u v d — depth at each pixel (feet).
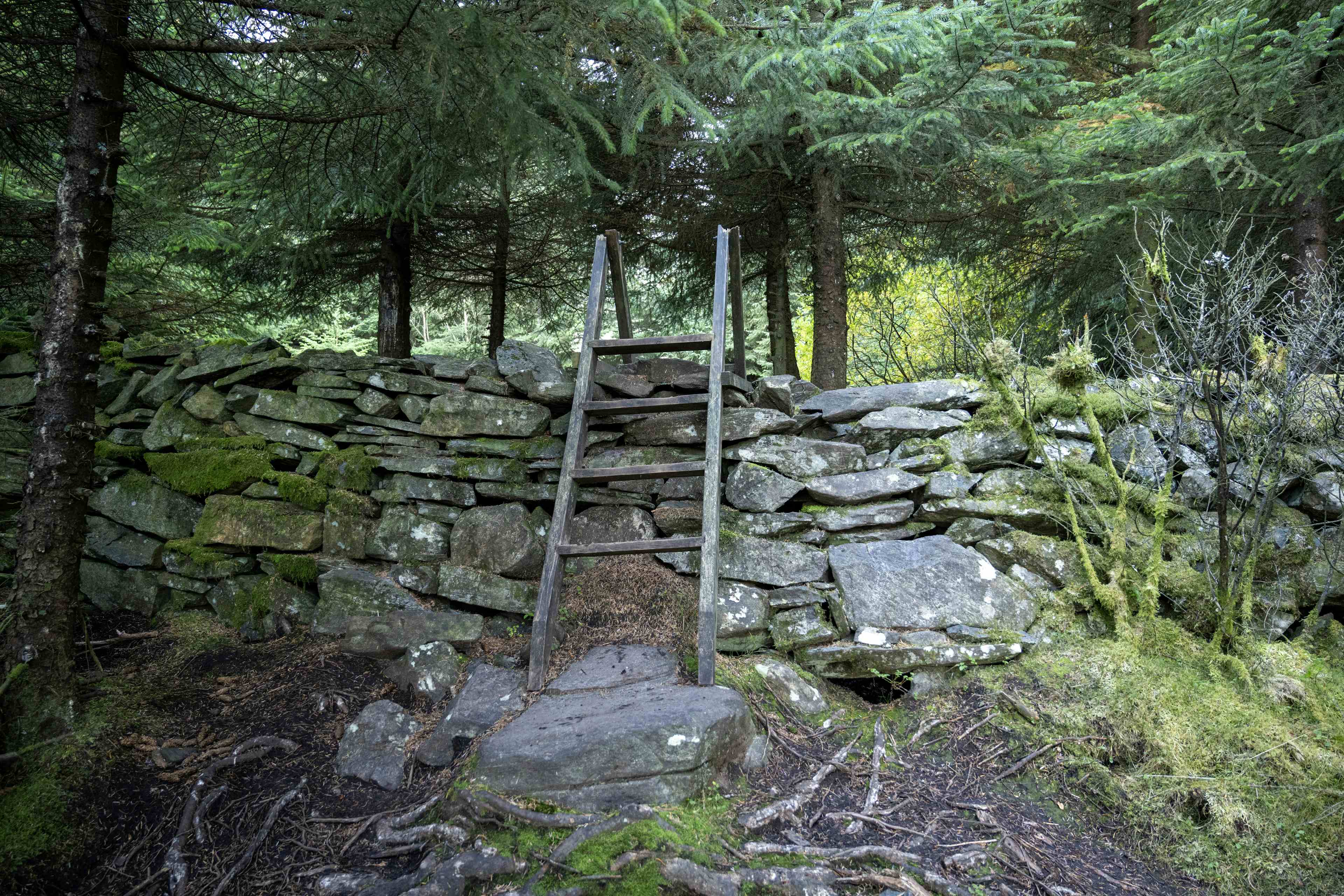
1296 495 12.63
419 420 14.10
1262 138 17.11
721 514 12.91
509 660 12.04
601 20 10.75
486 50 10.30
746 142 17.19
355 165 13.98
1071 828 9.39
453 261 23.73
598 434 13.55
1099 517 12.36
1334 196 18.17
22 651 10.50
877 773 9.96
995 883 8.38
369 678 12.27
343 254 21.58
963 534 12.74
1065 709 10.70
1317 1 15.74
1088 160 16.30
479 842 8.54
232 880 8.92
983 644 11.50
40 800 9.50
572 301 27.50
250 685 12.17
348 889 8.51
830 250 20.03
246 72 13.09
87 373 11.28
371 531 13.69
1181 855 8.98
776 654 12.03
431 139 13.47
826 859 8.43
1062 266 23.44
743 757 9.84
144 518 14.71
